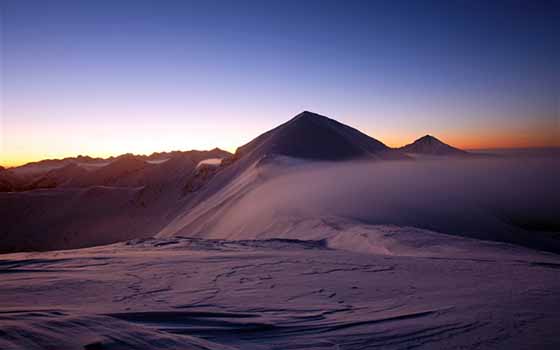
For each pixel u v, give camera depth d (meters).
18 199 185.12
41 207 178.38
